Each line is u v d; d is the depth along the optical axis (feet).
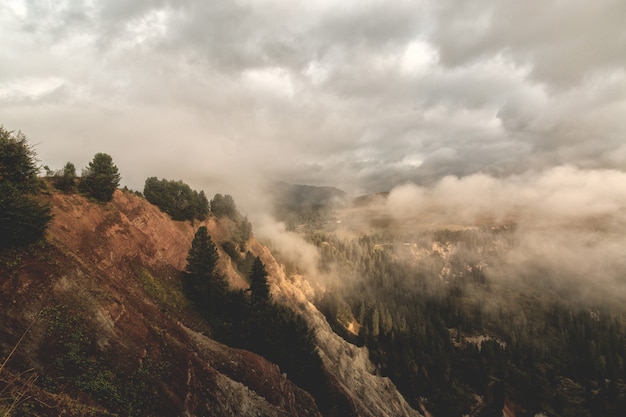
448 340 427.33
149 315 82.74
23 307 53.78
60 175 140.26
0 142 72.49
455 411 281.95
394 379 295.48
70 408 44.50
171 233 184.85
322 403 126.31
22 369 44.37
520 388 339.98
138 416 53.47
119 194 168.76
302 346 132.67
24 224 61.77
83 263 76.43
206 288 145.38
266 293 166.61
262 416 79.61
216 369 86.53
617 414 294.87
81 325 59.57
